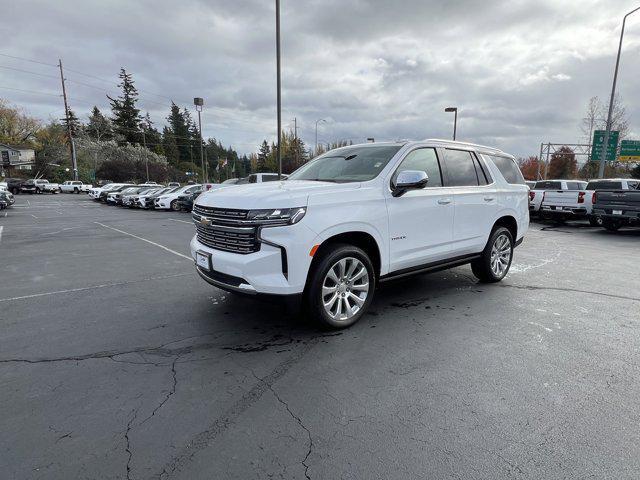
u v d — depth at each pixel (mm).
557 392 2838
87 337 3852
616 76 21031
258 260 3439
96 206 29516
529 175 53438
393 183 4250
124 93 82688
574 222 16094
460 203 4953
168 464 2127
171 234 12320
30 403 2707
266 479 2020
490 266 5605
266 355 3439
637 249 9016
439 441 2311
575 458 2162
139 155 72875
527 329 4008
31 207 27922
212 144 120000
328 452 2223
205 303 4906
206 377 3068
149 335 3895
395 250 4285
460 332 3930
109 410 2627
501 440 2316
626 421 2498
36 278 6316
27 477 2018
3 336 3877
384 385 2938
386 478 2025
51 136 81312
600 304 4812
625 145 30000
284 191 3641
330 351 3512
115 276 6438
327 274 3748
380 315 4406
